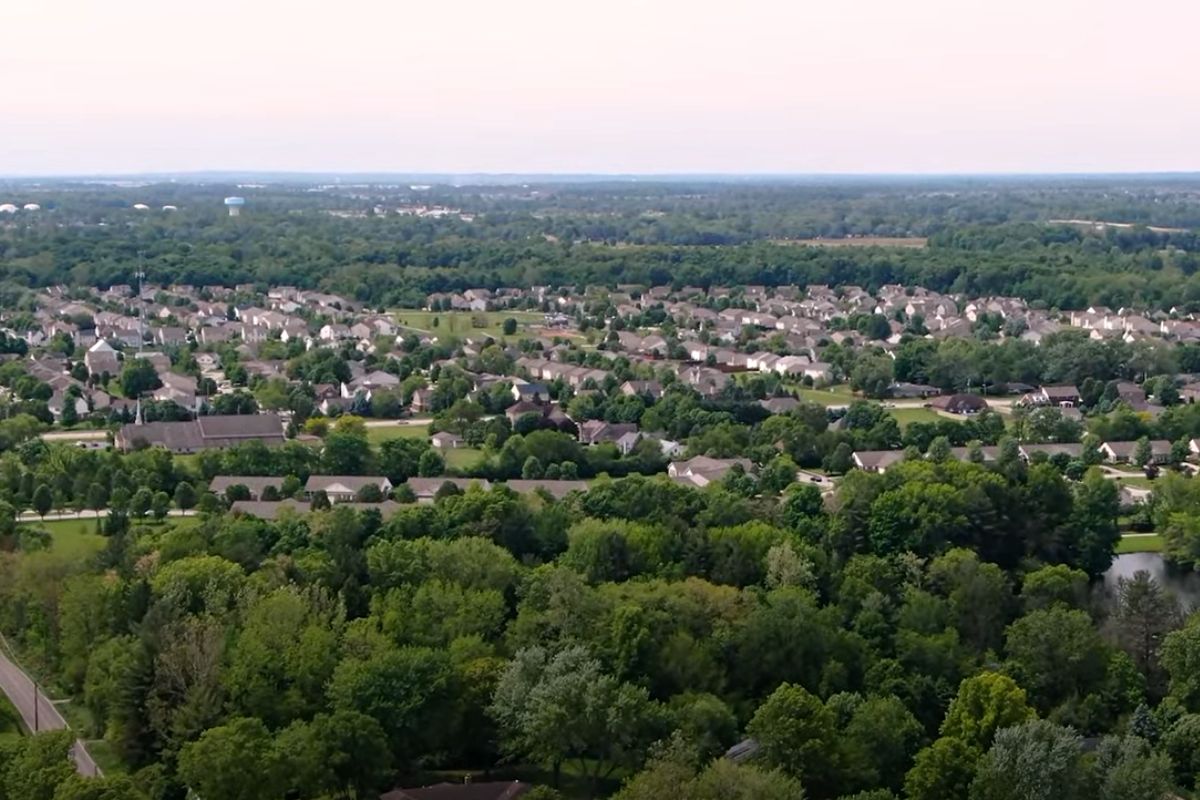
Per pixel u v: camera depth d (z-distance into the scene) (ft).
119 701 572.10
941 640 653.30
